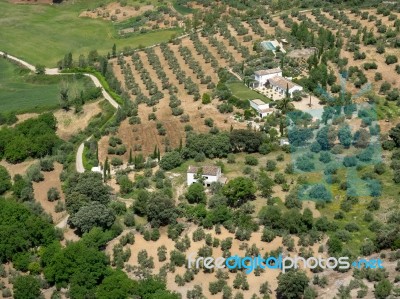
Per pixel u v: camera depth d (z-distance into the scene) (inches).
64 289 7844.5
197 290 7623.0
